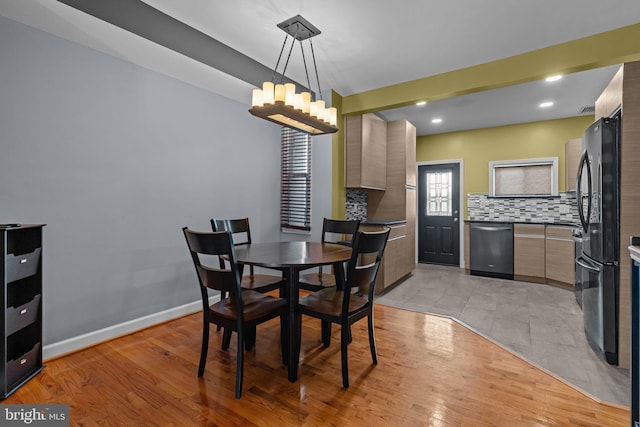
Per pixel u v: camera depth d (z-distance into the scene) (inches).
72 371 76.5
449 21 90.5
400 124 173.0
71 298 87.3
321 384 71.5
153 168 106.3
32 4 71.0
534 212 188.7
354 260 69.1
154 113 106.3
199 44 99.8
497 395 67.4
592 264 91.4
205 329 74.1
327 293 84.9
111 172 95.5
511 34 97.0
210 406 63.4
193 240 70.9
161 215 108.8
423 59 113.5
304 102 84.3
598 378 75.0
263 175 148.9
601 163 84.3
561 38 99.1
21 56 78.1
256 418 60.0
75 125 87.6
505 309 124.9
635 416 48.6
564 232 156.2
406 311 122.3
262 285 94.0
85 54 89.7
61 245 85.3
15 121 77.1
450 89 122.8
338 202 147.2
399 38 99.9
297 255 81.3
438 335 99.2
